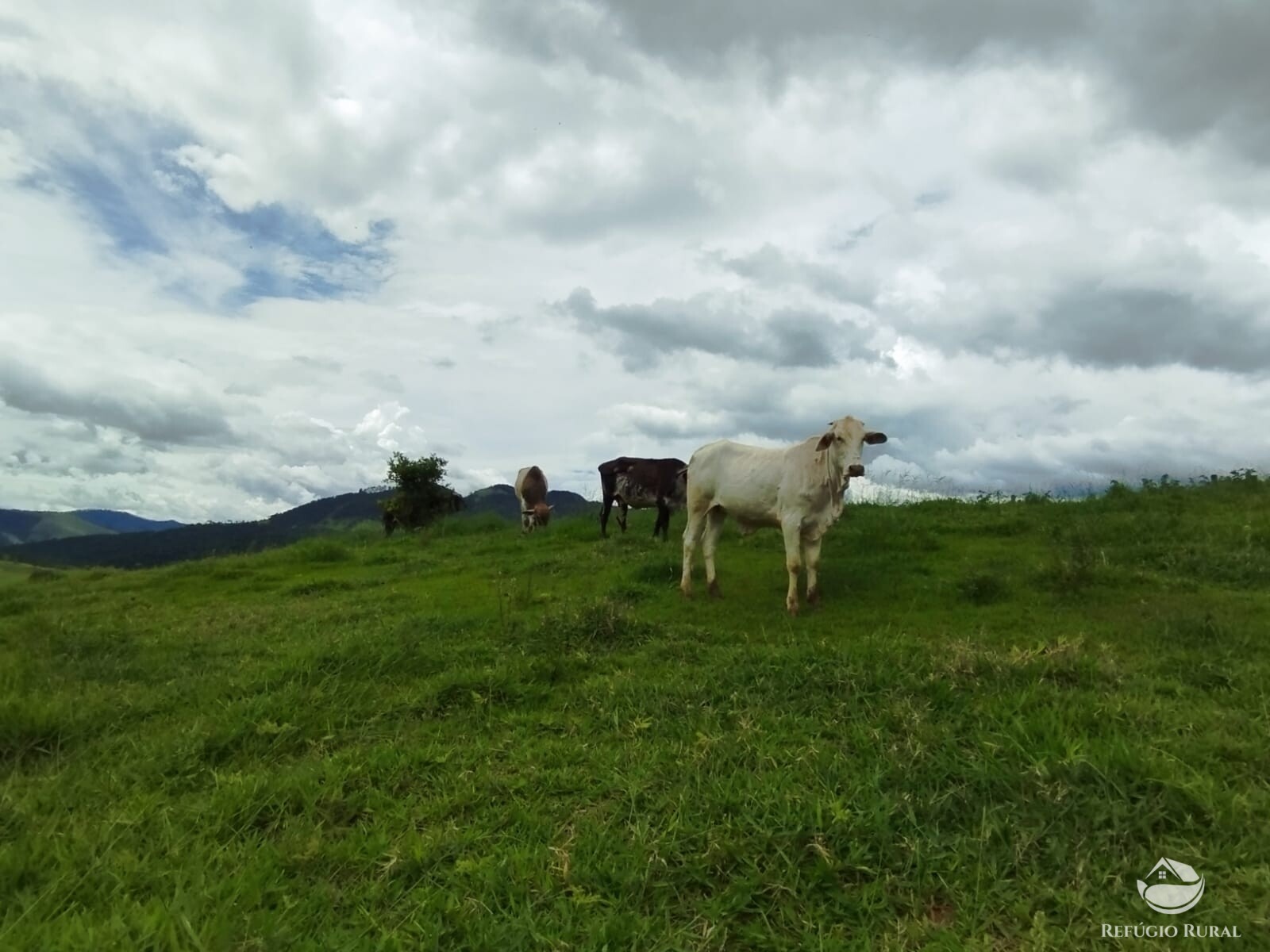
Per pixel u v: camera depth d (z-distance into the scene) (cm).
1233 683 550
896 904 344
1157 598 799
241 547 2389
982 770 415
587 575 1127
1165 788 382
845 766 448
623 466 1522
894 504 1564
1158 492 1426
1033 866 351
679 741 518
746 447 917
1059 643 604
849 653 625
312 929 348
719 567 1089
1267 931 301
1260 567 880
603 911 348
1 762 550
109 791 496
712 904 348
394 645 729
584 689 619
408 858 397
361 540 2277
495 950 328
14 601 1292
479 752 525
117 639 871
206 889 364
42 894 362
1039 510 1364
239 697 645
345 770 500
